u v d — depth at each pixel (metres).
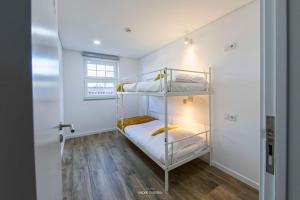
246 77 1.78
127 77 4.32
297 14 0.35
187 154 1.92
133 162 2.36
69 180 1.90
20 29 0.31
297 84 0.35
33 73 0.33
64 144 3.10
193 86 1.98
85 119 3.76
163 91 1.77
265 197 0.44
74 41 2.91
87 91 3.80
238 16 1.81
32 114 0.33
